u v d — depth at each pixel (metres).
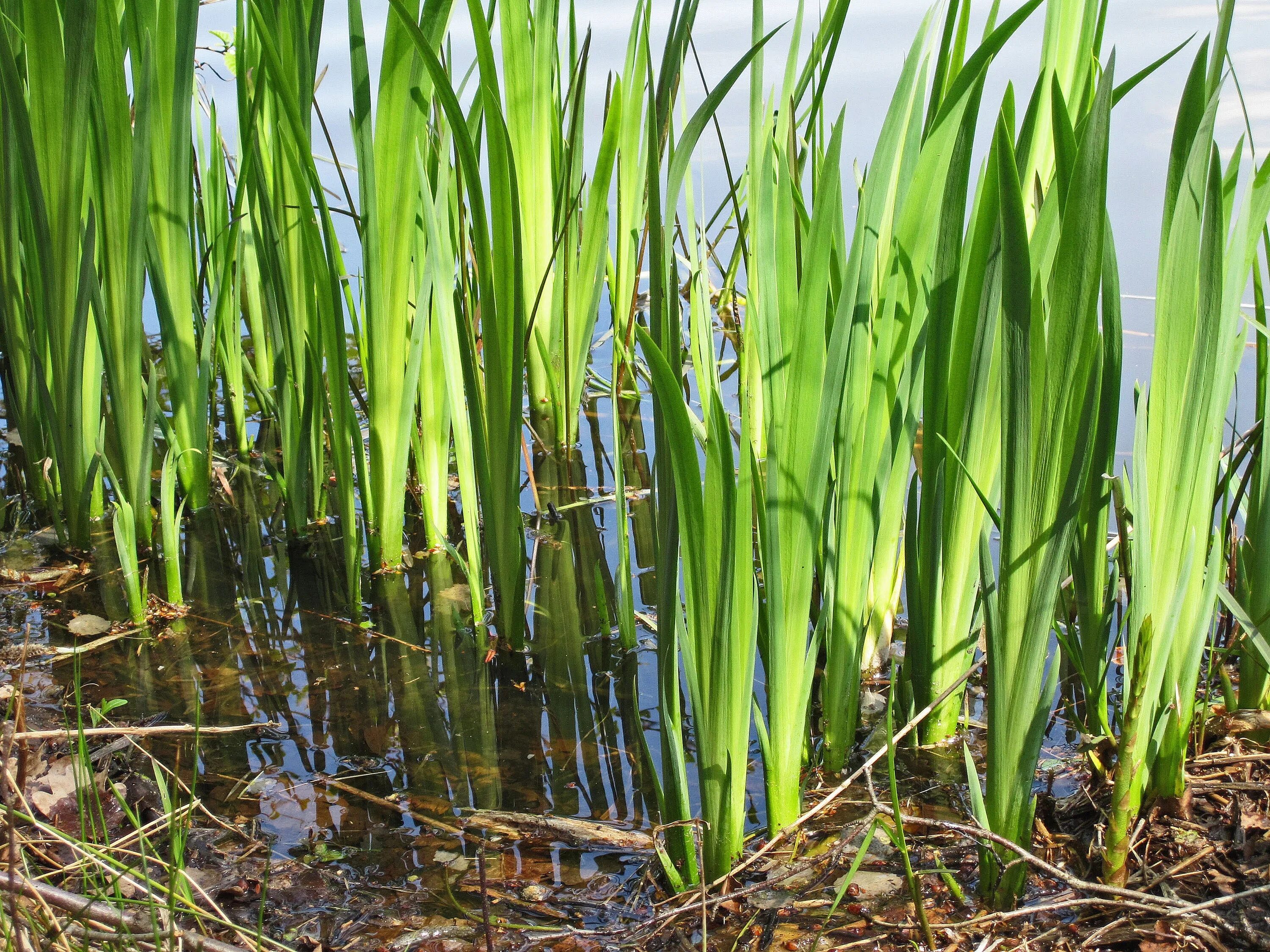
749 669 1.50
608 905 1.58
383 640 2.42
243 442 3.47
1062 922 1.46
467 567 2.43
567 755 2.00
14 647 2.31
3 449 3.56
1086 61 1.94
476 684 2.25
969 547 1.79
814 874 1.61
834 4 1.71
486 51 1.90
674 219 1.47
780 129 1.94
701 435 1.72
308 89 2.30
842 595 1.81
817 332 1.47
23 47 2.77
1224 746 1.84
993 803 1.51
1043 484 1.35
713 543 1.43
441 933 1.51
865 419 1.74
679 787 1.56
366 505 2.68
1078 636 2.07
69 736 1.69
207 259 3.38
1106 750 1.86
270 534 2.97
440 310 2.27
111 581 2.67
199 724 1.92
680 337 1.50
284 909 1.56
